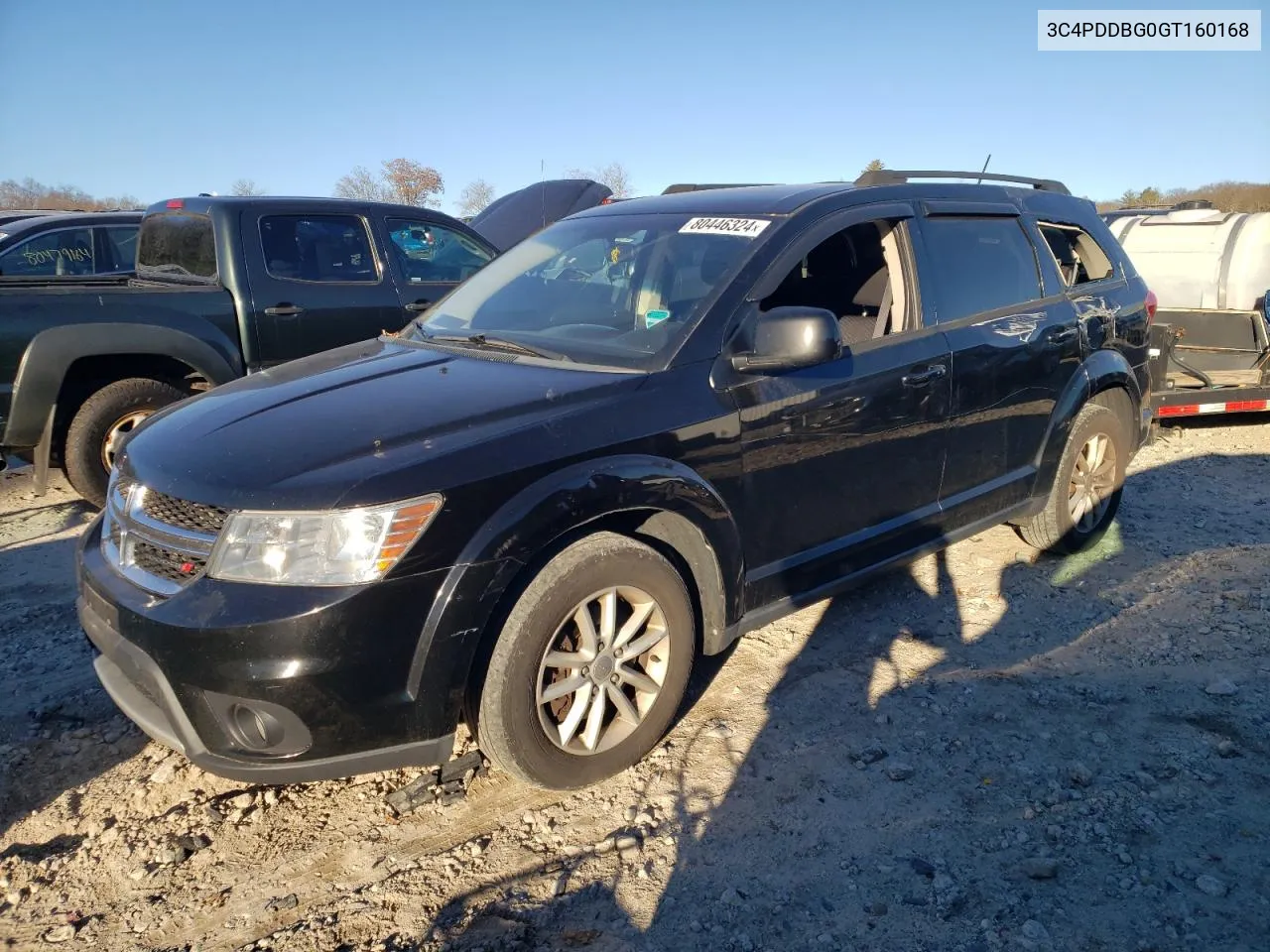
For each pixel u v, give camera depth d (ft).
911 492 12.82
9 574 16.17
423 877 8.77
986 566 15.67
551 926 8.13
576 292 12.59
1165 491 19.99
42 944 8.08
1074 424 15.28
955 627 13.52
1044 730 10.88
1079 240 16.65
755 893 8.45
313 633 8.00
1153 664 12.34
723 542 10.48
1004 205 14.80
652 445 9.80
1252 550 16.15
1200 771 10.03
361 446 8.79
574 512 9.05
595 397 9.84
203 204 20.24
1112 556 16.11
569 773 9.64
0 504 20.44
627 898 8.43
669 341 10.62
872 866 8.75
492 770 10.37
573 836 9.28
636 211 13.66
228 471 8.64
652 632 10.11
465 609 8.53
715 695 11.75
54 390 17.56
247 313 19.69
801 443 11.21
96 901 8.57
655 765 10.37
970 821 9.32
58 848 9.28
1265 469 21.70
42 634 13.78
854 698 11.63
